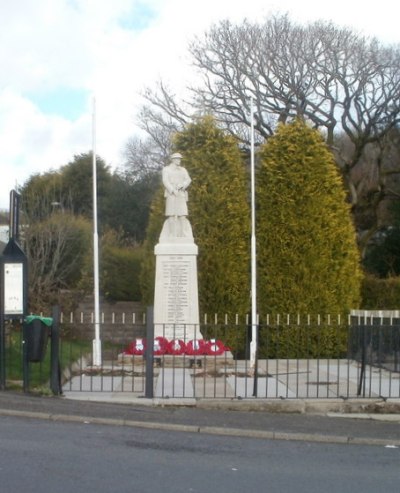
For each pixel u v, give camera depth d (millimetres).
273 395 14664
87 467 9109
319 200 24609
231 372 18000
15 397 13906
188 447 10617
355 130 40000
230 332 23984
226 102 38750
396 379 17062
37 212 33500
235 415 13141
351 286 24688
